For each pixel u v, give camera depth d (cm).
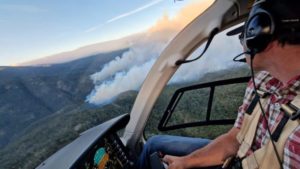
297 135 44
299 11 40
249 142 65
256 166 58
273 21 42
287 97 49
